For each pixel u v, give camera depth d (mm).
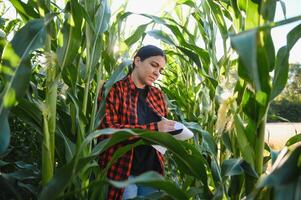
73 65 1463
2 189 1497
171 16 2361
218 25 1747
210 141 1585
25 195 1806
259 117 1192
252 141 1250
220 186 1307
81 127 1509
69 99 1563
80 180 1451
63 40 1361
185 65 2688
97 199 1510
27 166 1705
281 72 1137
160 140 1222
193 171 1319
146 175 890
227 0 1680
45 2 1443
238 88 1350
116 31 1888
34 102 1341
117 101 1760
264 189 1040
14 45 1155
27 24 1204
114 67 1874
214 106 1936
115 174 1707
